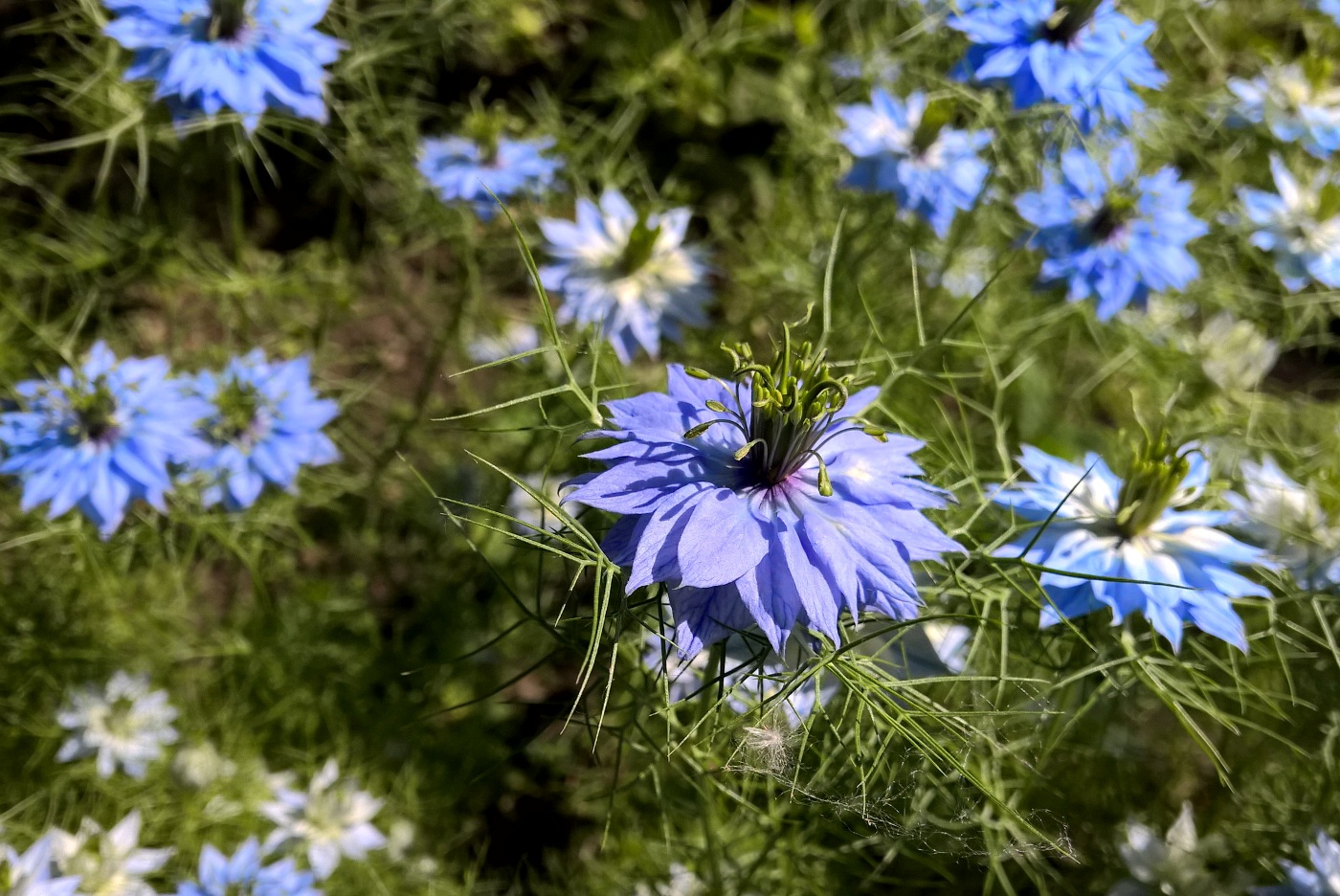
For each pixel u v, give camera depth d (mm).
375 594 394
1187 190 346
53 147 346
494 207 372
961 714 263
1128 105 323
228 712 355
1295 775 323
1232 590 274
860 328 385
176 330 414
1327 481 315
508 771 366
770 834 303
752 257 418
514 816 365
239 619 373
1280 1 429
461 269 417
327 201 444
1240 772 326
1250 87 377
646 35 470
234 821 346
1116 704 311
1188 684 284
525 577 376
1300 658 309
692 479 239
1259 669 320
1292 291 366
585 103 481
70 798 338
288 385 340
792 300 404
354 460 408
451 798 356
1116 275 337
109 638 353
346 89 421
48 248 384
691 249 365
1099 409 420
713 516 234
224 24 313
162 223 411
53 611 351
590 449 301
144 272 418
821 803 275
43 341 368
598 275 350
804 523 238
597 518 274
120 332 414
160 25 312
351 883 341
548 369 359
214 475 327
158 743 340
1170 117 403
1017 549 277
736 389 243
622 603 238
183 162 384
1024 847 281
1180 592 271
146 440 313
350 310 417
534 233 404
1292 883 298
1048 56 320
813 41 457
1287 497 311
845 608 249
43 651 344
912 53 415
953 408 394
